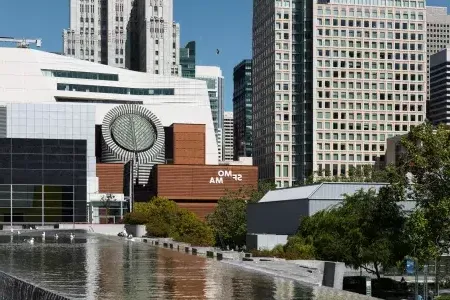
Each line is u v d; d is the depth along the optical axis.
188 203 198.25
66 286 31.95
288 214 90.19
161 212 118.88
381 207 64.50
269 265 50.59
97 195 166.75
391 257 61.88
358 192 75.38
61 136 175.50
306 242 68.88
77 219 147.75
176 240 88.69
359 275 69.19
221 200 146.50
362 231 64.12
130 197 144.25
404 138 64.75
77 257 51.03
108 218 159.25
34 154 147.12
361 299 28.23
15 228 134.38
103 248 63.34
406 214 70.06
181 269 41.50
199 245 78.38
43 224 144.75
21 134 174.00
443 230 56.84
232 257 57.28
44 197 146.62
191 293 30.05
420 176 62.94
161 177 196.75
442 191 60.97
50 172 147.50
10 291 36.25
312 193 84.81
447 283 63.84
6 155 145.25
